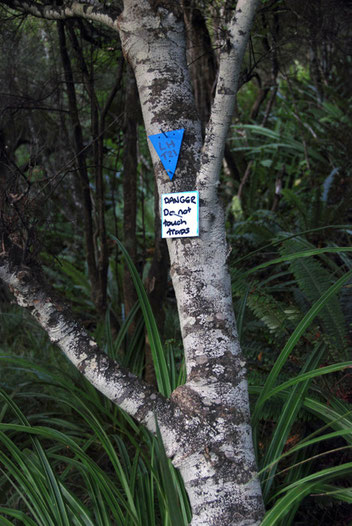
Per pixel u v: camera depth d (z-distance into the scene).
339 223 3.43
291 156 5.09
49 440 2.30
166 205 1.48
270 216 3.88
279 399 1.88
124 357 2.51
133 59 1.52
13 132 2.98
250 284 2.22
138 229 4.89
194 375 1.43
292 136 5.14
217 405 1.40
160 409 1.44
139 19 1.47
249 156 5.23
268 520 1.24
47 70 3.18
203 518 1.35
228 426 1.39
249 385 1.98
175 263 1.49
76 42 2.49
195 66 3.12
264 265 1.76
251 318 2.48
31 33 2.79
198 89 3.15
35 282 1.54
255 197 4.39
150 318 1.82
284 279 3.15
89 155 3.42
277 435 1.59
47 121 3.18
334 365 1.43
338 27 2.84
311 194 3.92
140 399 1.45
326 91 5.19
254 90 6.32
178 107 1.48
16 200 1.58
